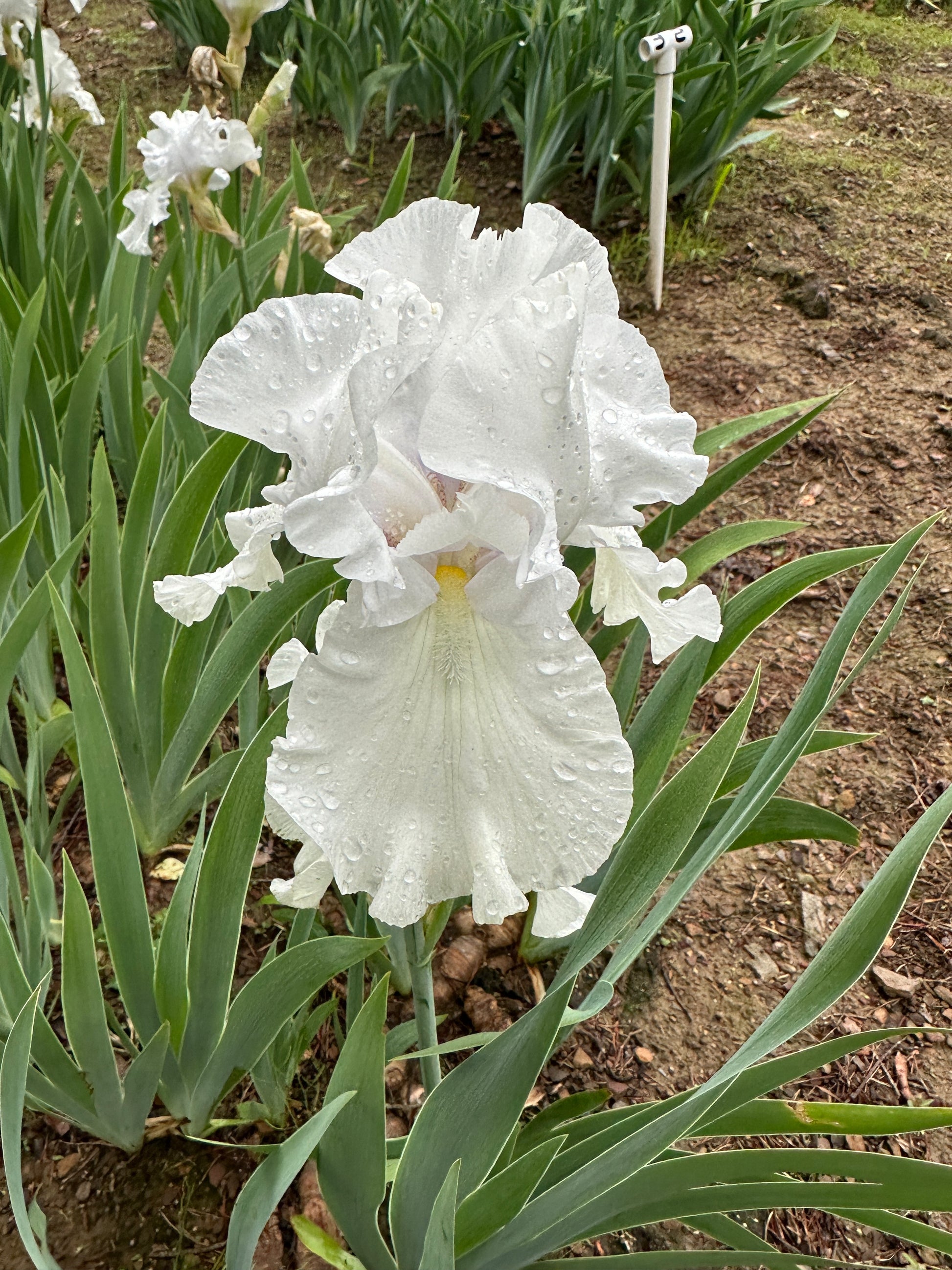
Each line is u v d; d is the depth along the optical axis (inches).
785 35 41.7
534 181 39.0
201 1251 15.4
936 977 20.2
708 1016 19.1
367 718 9.8
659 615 11.6
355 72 42.2
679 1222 16.4
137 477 18.9
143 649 18.7
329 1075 17.4
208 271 26.5
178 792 19.8
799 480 31.0
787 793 23.4
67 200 30.0
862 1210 12.1
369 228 40.8
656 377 10.4
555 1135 14.3
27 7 27.0
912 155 44.2
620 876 13.5
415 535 10.1
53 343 25.1
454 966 19.0
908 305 36.3
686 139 37.0
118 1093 14.9
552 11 37.4
